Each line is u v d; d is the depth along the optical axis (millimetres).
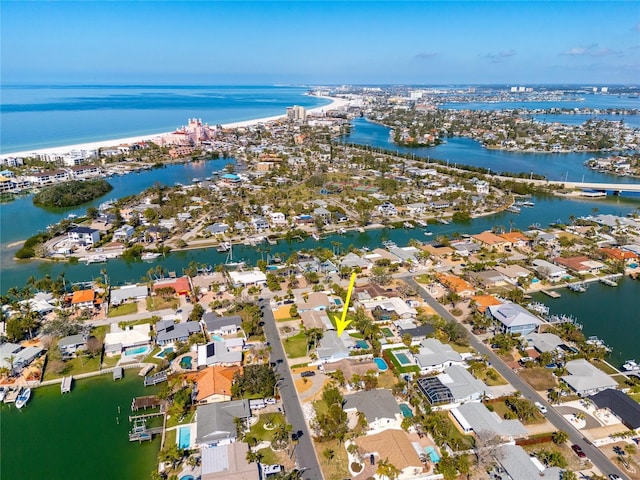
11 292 152000
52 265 188375
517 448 89500
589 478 84688
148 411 103938
